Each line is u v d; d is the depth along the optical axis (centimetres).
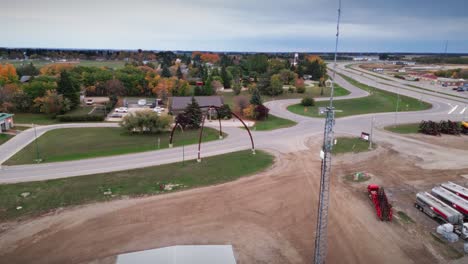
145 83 10869
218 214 2941
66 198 3178
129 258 2256
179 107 7519
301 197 3291
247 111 7006
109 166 4084
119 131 6128
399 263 2319
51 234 2589
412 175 3900
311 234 2648
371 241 2567
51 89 7981
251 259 2331
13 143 5144
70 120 6956
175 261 2228
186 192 3366
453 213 2727
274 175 3841
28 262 2259
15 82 10344
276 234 2645
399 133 5809
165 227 2716
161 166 4106
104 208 3005
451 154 4666
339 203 3172
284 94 10862
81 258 2309
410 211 3036
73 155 4506
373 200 3153
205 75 14325
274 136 5581
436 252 2438
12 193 3262
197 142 5250
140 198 3212
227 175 3822
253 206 3098
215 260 2259
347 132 5853
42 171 3881
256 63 16288
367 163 4288
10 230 2631
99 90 10581
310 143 5156
